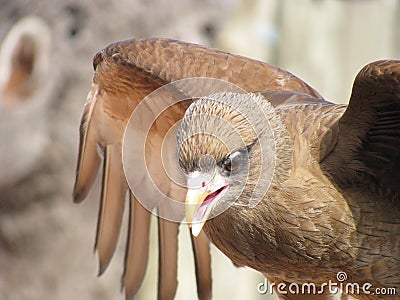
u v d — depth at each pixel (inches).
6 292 666.2
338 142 374.0
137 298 577.9
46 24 626.5
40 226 644.1
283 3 599.5
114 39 620.1
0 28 634.2
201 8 624.1
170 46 447.2
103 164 478.0
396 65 348.5
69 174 628.7
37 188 634.8
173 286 475.8
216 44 613.9
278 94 409.1
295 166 374.3
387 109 363.3
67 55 623.2
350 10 596.4
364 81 354.0
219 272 563.8
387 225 375.9
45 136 624.1
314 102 397.1
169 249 474.0
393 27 598.5
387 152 375.2
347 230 374.3
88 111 472.7
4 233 650.8
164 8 620.1
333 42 595.5
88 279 668.7
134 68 441.1
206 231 398.6
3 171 628.1
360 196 374.9
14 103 624.7
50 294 666.2
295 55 594.2
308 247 377.4
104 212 480.1
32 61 626.2
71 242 645.9
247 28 599.5
